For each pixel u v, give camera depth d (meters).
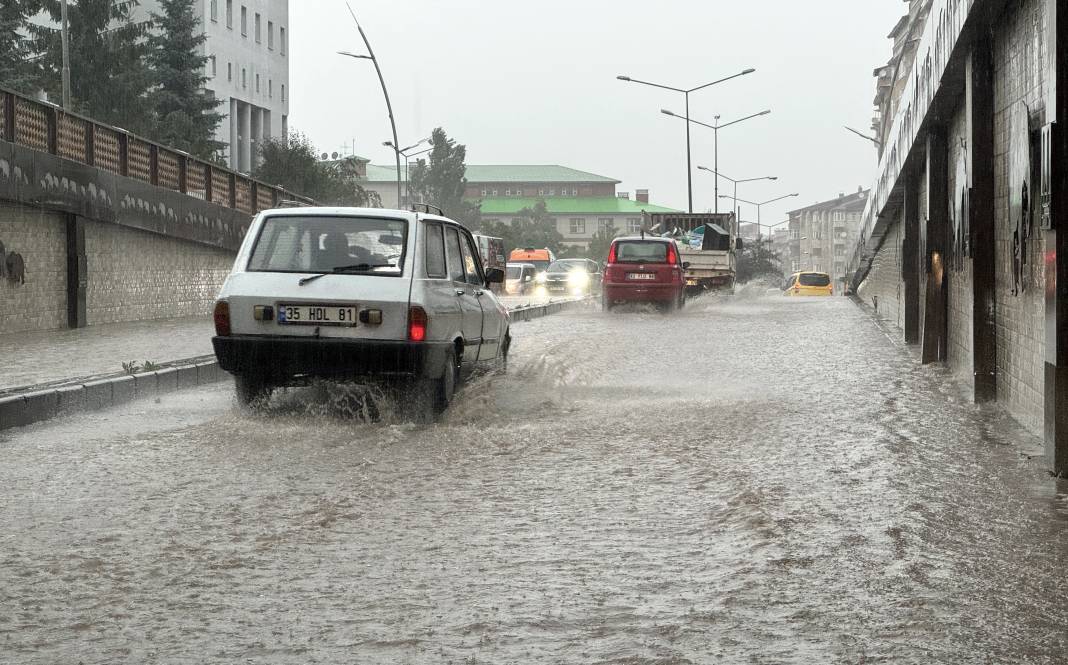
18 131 21.27
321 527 6.24
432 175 139.38
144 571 5.38
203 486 7.34
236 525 6.29
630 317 28.11
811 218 192.62
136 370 12.82
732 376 14.07
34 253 22.25
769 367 15.24
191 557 5.62
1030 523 6.21
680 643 4.36
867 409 10.98
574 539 5.96
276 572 5.36
